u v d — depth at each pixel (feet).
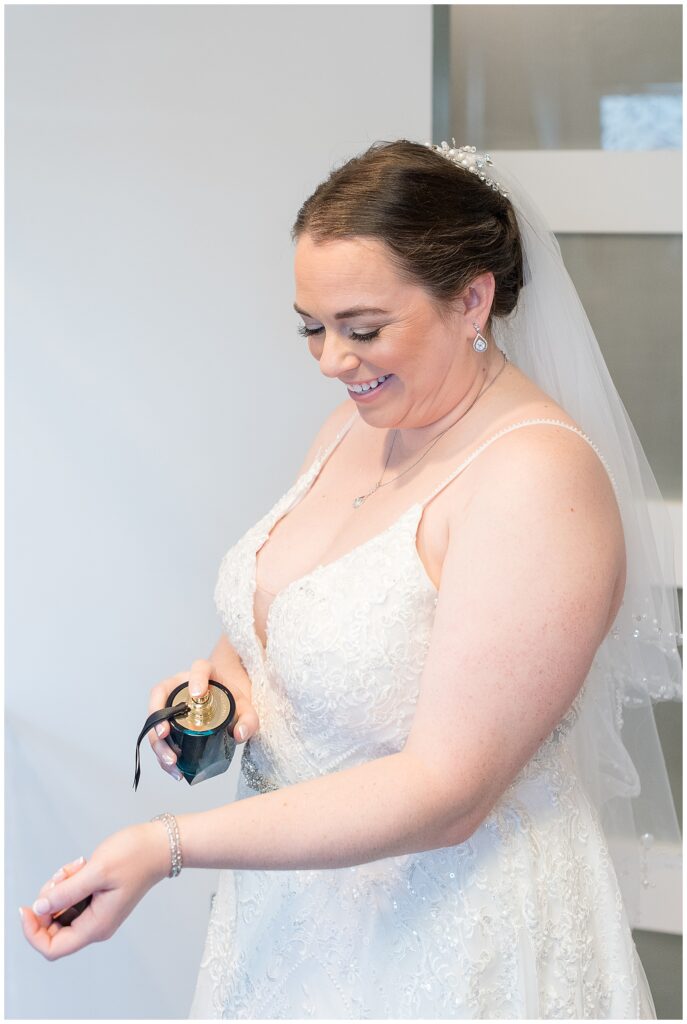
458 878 4.31
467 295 4.33
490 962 4.28
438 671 3.90
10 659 8.23
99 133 7.52
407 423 4.54
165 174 7.51
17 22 7.43
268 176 7.43
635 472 5.30
